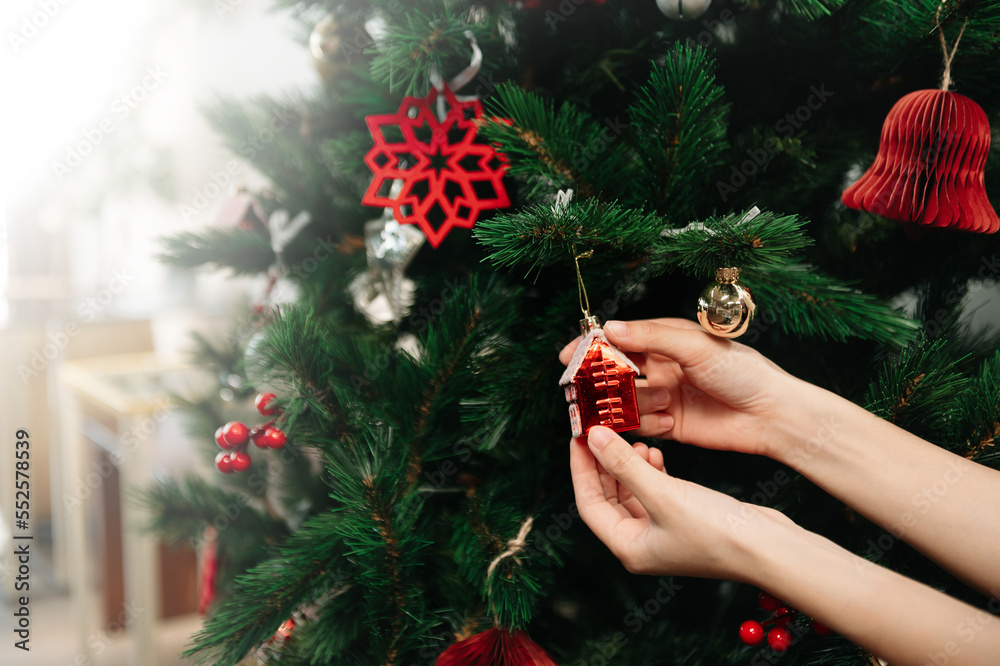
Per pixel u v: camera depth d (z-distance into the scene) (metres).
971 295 0.92
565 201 0.63
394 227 0.75
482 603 0.69
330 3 0.77
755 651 0.69
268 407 0.73
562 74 0.77
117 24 1.73
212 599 0.95
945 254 0.75
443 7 0.67
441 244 0.81
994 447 0.67
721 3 0.75
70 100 1.78
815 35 0.71
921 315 0.77
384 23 0.75
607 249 0.65
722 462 0.78
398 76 0.67
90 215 2.00
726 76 0.75
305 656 0.67
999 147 0.74
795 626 0.68
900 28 0.69
